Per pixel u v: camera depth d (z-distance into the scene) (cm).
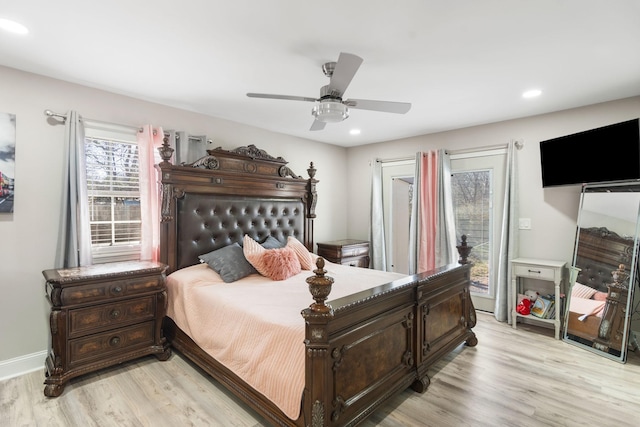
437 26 189
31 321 262
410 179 494
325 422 162
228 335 222
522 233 382
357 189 547
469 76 262
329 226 530
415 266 460
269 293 260
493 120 391
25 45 213
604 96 309
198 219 335
